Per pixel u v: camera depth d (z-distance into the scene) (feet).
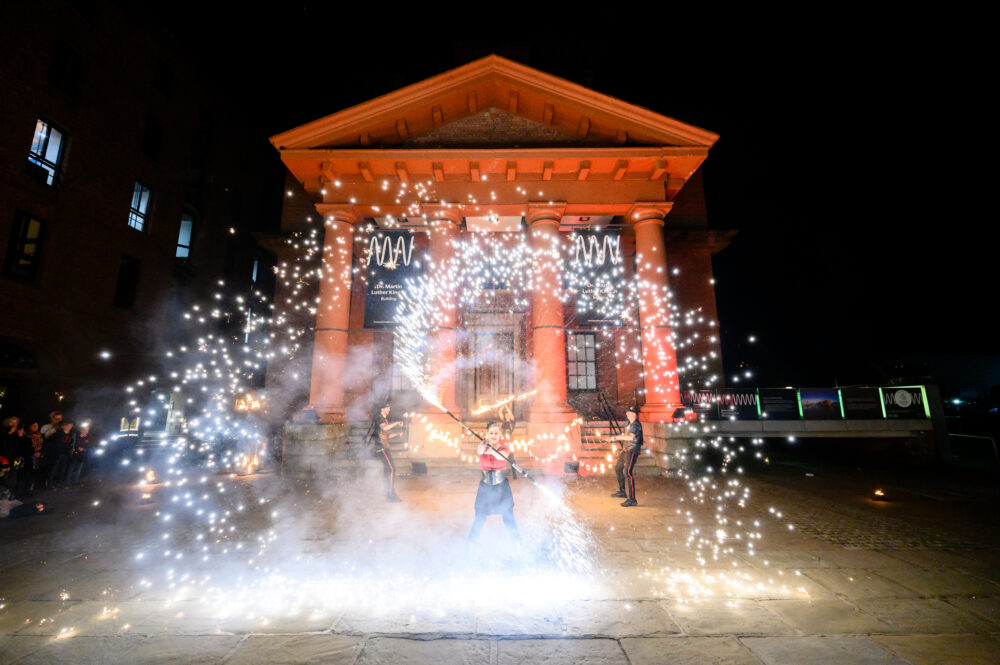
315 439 36.50
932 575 14.76
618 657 9.77
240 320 70.33
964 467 41.11
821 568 15.40
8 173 38.22
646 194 43.55
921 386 41.93
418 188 43.01
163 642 10.51
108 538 19.26
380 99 40.88
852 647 10.19
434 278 42.19
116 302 48.98
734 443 47.70
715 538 18.92
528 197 43.55
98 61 47.42
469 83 41.68
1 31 38.06
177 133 58.70
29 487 28.27
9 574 15.03
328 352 40.65
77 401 43.70
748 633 10.85
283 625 11.36
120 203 49.52
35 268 40.45
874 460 44.70
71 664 9.57
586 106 41.57
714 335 54.34
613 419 48.75
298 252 56.13
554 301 41.75
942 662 9.56
